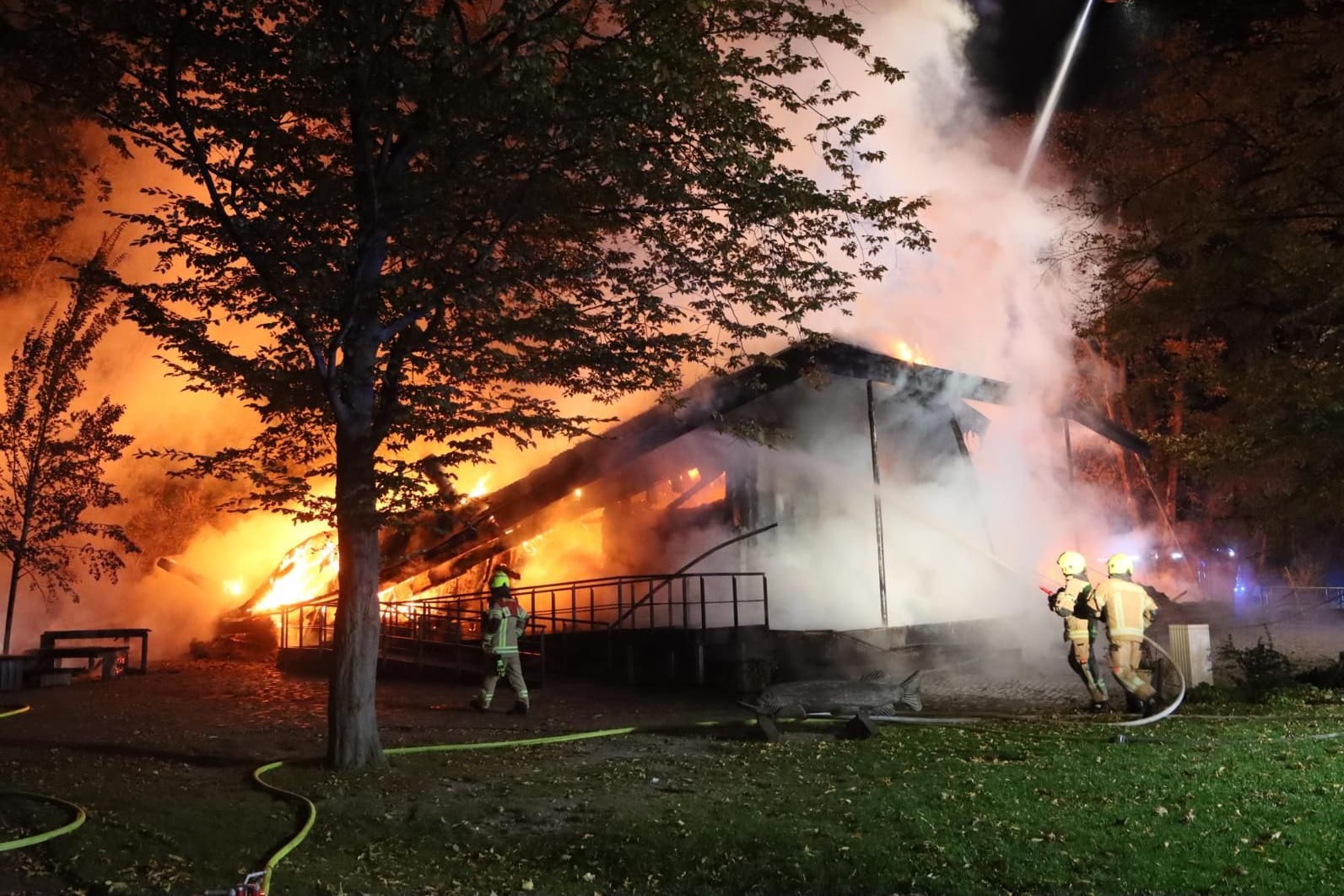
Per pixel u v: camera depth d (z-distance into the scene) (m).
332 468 9.55
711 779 8.26
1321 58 13.96
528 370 9.38
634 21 8.40
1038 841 5.75
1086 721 10.28
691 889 5.48
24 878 5.81
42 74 8.52
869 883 5.28
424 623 18.64
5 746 10.28
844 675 15.28
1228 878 5.03
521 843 6.52
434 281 9.16
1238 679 12.37
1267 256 13.83
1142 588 10.88
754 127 9.20
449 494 9.48
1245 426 13.83
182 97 8.65
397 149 9.02
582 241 9.99
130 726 11.80
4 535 17.75
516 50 7.80
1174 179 15.43
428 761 9.31
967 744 9.04
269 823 7.00
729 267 10.02
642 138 8.97
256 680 17.28
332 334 9.12
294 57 7.89
